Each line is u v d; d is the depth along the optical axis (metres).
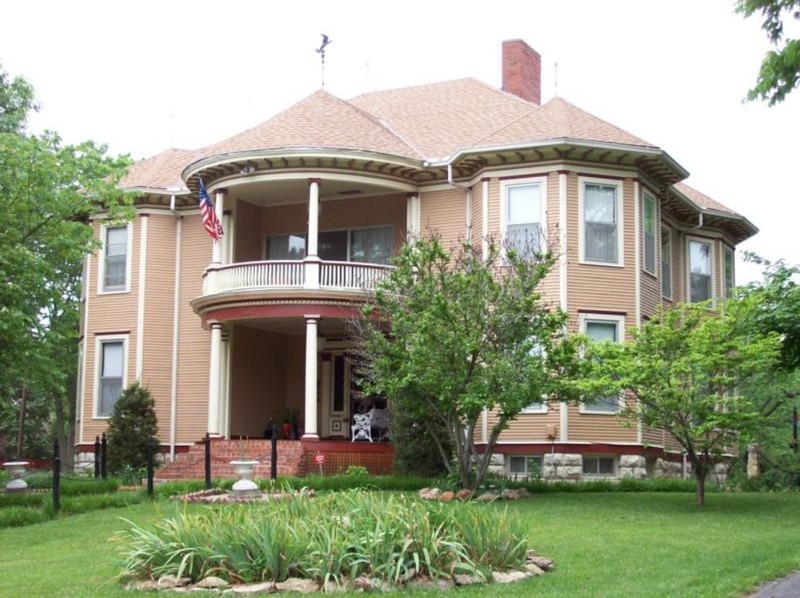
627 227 25.50
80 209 22.75
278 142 26.05
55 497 17.77
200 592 10.09
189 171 27.31
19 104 32.97
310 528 10.89
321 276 25.78
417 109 30.80
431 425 22.45
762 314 20.08
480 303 19.22
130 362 29.61
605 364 19.03
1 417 46.84
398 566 10.23
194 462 25.28
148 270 29.86
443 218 26.81
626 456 24.66
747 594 10.06
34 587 10.84
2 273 20.36
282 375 30.41
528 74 33.50
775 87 16.22
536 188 25.19
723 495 21.61
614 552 12.92
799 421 30.61
